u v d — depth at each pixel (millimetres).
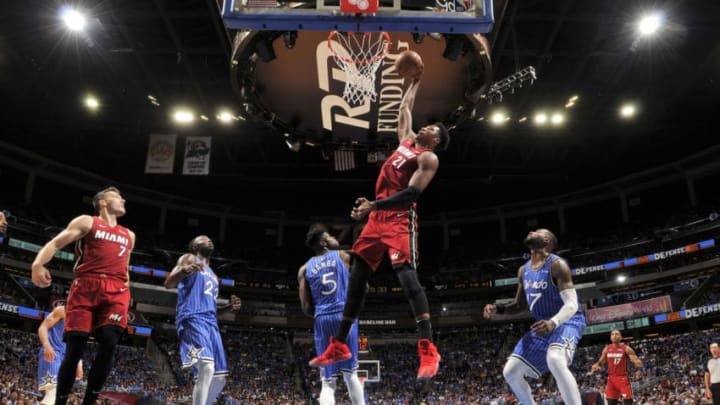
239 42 11203
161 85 30656
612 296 40750
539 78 29625
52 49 27062
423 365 3705
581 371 34688
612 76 29250
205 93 31375
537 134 36125
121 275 5348
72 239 5180
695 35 25641
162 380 35750
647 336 39562
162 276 43188
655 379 29906
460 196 48250
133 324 37625
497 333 43562
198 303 6785
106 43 26766
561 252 45906
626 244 43031
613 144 38250
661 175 43156
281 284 47688
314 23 6371
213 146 38531
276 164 40000
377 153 15125
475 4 6395
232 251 49000
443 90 12867
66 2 23500
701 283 37625
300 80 12758
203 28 25719
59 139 37781
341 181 43062
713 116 34000
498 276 46750
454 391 36500
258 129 35406
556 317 5625
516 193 47500
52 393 7641
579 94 31000
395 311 47375
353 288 4086
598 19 24688
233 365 39219
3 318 35469
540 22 25109
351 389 6242
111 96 31703
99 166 42188
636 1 23609
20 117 34062
